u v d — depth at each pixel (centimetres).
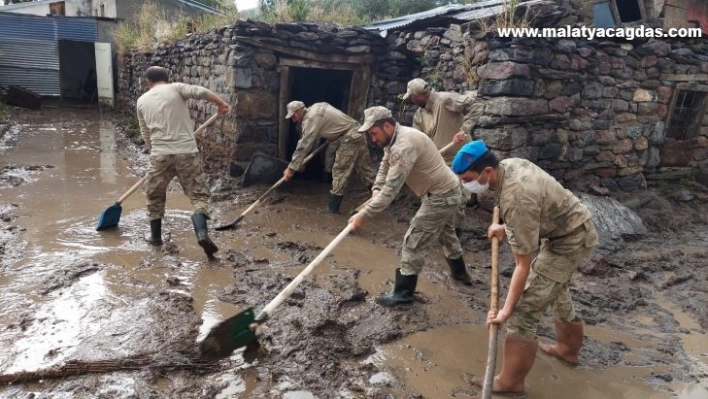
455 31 664
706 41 753
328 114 628
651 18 729
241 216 578
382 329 380
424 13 920
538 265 312
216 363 324
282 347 344
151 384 302
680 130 793
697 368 358
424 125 564
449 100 543
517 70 562
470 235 585
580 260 310
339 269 490
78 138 1186
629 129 711
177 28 1124
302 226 615
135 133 1224
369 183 678
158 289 419
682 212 721
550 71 593
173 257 490
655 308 452
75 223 570
